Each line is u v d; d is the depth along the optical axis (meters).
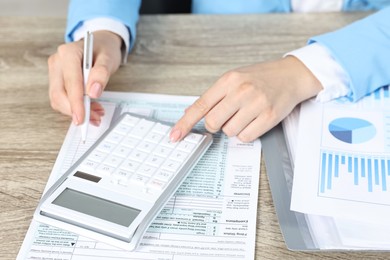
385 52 0.75
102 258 0.52
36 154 0.66
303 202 0.58
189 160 0.62
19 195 0.60
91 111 0.71
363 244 0.53
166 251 0.53
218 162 0.64
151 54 0.85
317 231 0.55
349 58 0.74
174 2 1.05
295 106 0.72
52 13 2.14
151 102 0.74
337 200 0.58
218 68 0.81
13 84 0.78
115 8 0.85
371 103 0.72
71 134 0.68
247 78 0.69
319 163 0.63
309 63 0.73
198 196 0.59
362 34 0.76
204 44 0.87
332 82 0.72
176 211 0.58
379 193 0.59
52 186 0.58
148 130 0.66
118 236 0.53
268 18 0.93
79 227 0.54
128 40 0.84
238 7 1.05
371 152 0.64
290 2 1.04
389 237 0.54
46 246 0.54
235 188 0.61
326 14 0.94
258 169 0.63
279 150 0.66
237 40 0.88
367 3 1.02
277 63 0.73
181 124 0.66
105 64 0.75
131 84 0.78
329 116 0.70
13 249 0.54
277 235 0.55
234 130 0.67
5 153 0.66
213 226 0.56
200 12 1.08
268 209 0.58
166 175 0.59
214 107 0.67
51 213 0.55
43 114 0.72
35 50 0.86
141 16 0.95
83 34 0.83
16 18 0.95
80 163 0.61
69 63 0.72
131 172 0.60
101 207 0.55
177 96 0.76
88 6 0.86
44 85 0.78
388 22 0.77
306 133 0.67
